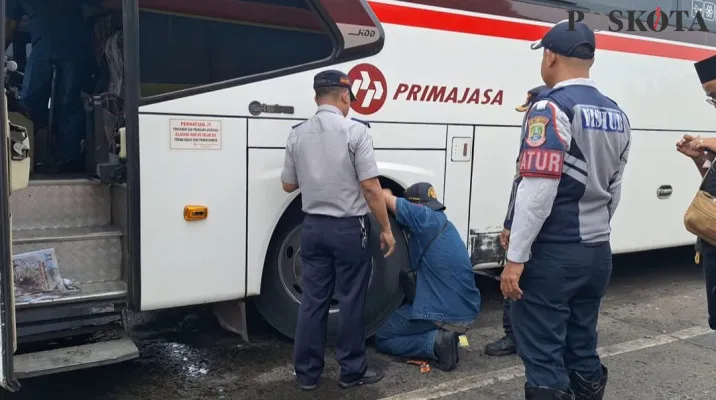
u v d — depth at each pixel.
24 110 4.46
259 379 3.97
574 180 2.83
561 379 2.90
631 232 5.84
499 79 4.89
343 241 3.63
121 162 3.85
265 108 3.95
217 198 3.85
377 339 4.42
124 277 3.83
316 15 4.09
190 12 3.76
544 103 2.81
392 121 4.44
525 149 2.80
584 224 2.88
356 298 3.75
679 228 6.18
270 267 4.32
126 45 3.53
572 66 2.93
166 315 5.15
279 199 4.05
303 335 3.74
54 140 4.66
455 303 4.13
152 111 3.62
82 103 4.68
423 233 4.16
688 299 5.99
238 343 4.57
